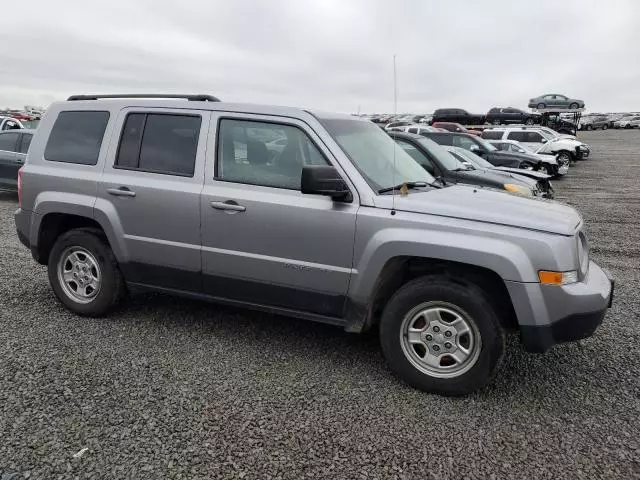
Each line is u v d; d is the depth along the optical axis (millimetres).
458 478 2721
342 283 3738
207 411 3279
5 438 2939
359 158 3906
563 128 49125
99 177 4512
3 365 3803
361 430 3125
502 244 3336
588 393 3637
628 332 4766
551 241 3299
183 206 4156
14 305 5059
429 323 3557
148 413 3234
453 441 3039
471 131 35344
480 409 3402
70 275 4809
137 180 4359
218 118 4172
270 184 3949
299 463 2803
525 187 8906
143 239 4359
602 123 68812
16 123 18047
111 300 4633
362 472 2746
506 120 47094
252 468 2754
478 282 3621
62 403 3314
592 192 15641
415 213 3561
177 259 4266
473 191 4273
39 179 4762
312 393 3543
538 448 2990
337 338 4469
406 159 4695
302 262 3826
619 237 9273
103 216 4461
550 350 4355
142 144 4426
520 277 3283
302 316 3975
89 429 3049
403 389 3637
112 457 2807
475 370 3443
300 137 3926
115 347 4172
